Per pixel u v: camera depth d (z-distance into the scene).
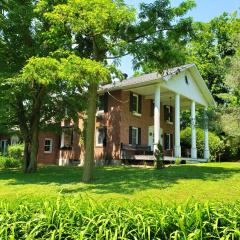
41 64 11.11
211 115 19.50
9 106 16.70
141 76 26.56
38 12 15.51
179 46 14.49
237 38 19.42
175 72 21.80
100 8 11.46
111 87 24.97
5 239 2.78
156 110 22.62
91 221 2.79
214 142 29.98
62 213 3.08
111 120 25.19
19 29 16.72
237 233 2.56
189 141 31.78
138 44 13.00
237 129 18.41
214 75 42.16
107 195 10.01
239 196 9.77
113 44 13.20
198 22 13.90
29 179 14.97
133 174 15.16
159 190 10.76
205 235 2.70
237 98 34.09
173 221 2.81
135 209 3.16
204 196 9.80
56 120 21.22
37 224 2.91
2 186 12.96
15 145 32.00
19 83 14.86
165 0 13.55
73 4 11.74
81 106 19.41
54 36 13.70
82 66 10.70
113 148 24.66
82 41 15.02
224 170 16.25
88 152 13.70
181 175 14.30
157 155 18.23
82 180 13.55
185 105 31.50
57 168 21.88
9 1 15.89
